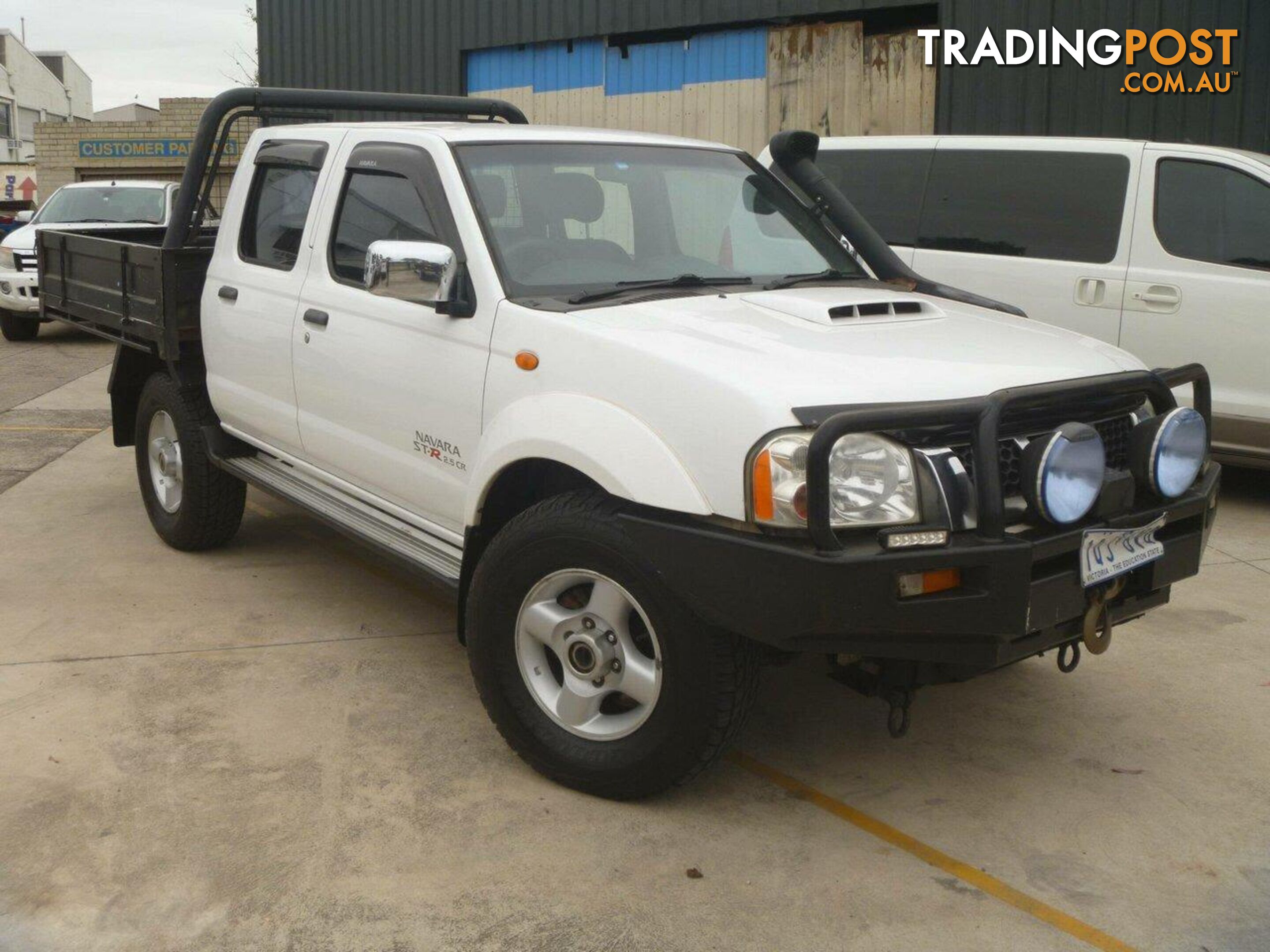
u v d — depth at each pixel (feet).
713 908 9.42
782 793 11.26
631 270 12.76
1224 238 20.63
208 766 11.57
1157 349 21.22
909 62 35.32
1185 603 16.62
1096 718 12.97
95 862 9.90
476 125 14.38
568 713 11.00
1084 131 32.63
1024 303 22.61
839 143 25.17
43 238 21.40
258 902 9.40
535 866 9.94
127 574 17.48
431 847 10.21
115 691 13.32
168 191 47.06
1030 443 9.99
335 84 51.70
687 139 15.10
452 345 12.12
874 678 10.48
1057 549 9.70
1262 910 9.49
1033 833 10.62
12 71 196.24
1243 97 30.25
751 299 11.87
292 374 14.85
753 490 9.37
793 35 37.50
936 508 9.53
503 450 11.09
